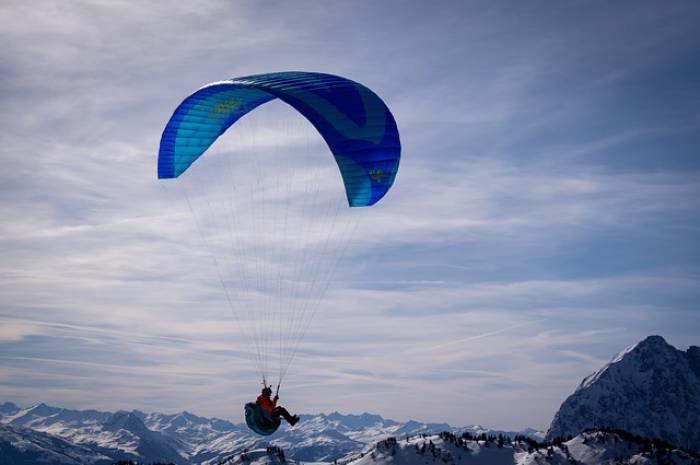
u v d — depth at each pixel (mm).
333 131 41375
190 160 48219
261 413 34531
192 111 44969
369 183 42500
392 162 42188
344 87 42219
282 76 43594
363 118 41719
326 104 41125
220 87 42594
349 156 41969
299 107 40750
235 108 46469
